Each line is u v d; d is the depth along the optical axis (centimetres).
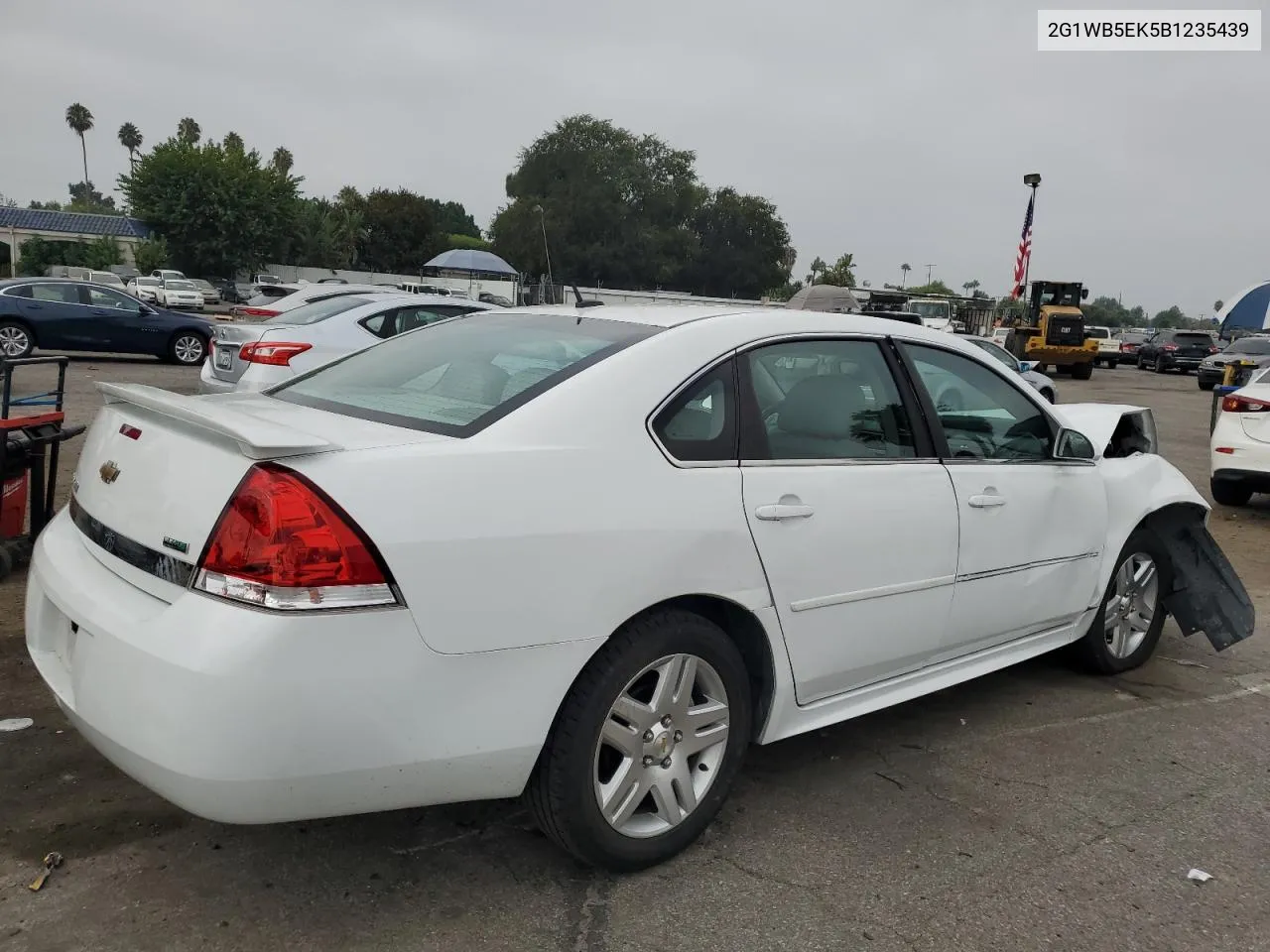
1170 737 388
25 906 245
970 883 278
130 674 213
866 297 3519
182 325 1700
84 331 1611
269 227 5619
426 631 219
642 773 265
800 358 312
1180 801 333
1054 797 332
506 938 243
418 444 234
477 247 8331
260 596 206
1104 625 436
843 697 320
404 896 257
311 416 260
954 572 339
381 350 344
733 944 245
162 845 275
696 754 281
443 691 224
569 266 6375
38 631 264
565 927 248
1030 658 431
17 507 493
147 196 5319
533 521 235
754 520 277
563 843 258
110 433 272
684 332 287
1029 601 379
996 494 355
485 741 231
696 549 263
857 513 304
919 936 252
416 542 218
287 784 210
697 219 7000
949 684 355
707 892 267
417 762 224
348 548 211
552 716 241
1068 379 3012
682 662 267
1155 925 262
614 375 267
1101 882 282
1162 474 457
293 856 273
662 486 260
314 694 208
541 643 236
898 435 333
